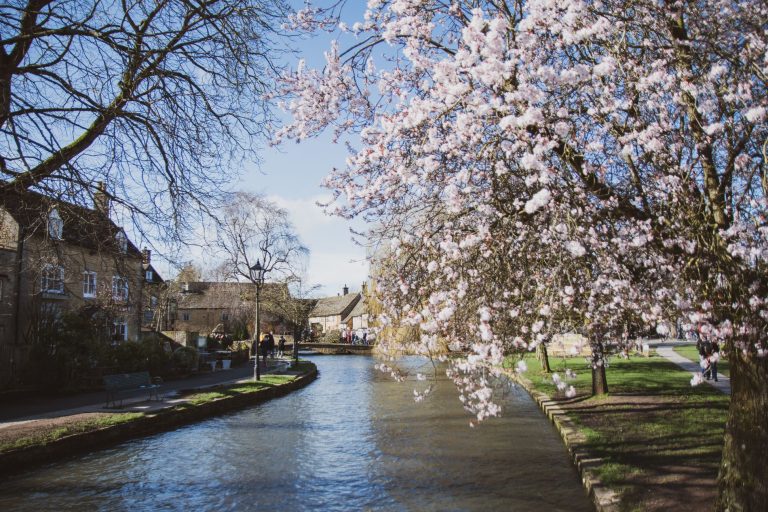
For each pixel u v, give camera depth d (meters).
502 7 5.95
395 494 8.64
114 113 9.48
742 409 5.24
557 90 5.40
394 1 6.52
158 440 12.79
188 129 10.58
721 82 5.22
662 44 5.47
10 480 9.62
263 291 42.03
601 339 7.37
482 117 5.72
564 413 12.91
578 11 5.10
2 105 8.43
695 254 5.24
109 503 8.51
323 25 7.38
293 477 9.80
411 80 7.01
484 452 10.86
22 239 10.55
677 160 5.55
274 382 22.25
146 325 38.50
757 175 5.69
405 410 16.64
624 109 5.66
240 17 10.53
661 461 8.12
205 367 28.00
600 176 5.56
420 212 6.89
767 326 4.84
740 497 5.18
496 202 6.09
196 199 10.82
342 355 51.22
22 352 18.19
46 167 9.28
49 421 12.81
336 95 7.11
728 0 4.89
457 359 7.18
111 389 14.95
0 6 8.62
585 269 6.02
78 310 22.92
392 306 7.16
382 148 6.12
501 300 6.11
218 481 9.60
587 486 7.84
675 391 14.77
